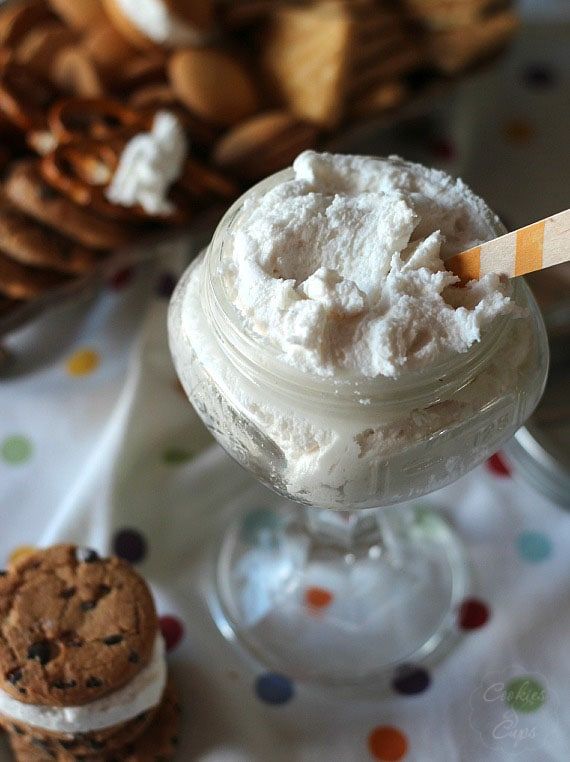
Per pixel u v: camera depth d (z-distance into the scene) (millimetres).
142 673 292
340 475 268
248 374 265
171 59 430
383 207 266
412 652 342
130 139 394
